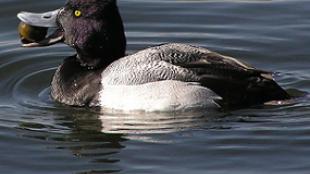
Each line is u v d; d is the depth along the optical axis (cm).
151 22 1623
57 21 1353
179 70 1268
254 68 1316
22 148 1180
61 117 1279
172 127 1227
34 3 1669
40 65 1472
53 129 1239
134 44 1535
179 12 1658
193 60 1277
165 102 1258
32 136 1216
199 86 1257
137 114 1264
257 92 1262
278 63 1463
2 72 1441
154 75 1272
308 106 1263
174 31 1588
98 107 1288
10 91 1380
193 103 1255
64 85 1327
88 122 1255
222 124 1230
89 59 1336
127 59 1301
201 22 1619
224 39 1550
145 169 1109
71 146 1183
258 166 1114
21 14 1362
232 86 1257
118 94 1275
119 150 1163
